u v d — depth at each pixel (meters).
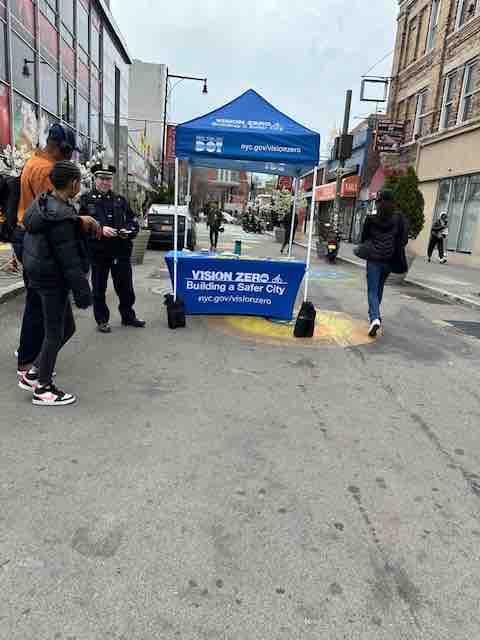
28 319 4.28
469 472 3.40
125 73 35.16
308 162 6.54
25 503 2.78
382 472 3.34
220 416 4.06
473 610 2.20
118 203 6.15
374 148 24.34
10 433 3.59
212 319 7.22
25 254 3.85
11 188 4.71
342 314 8.34
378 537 2.66
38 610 2.07
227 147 6.39
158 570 2.32
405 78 23.89
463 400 4.73
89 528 2.59
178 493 2.95
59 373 4.82
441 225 17.69
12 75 14.86
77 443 3.49
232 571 2.34
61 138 4.66
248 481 3.12
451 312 9.22
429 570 2.43
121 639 1.95
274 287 7.30
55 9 18.83
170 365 5.23
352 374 5.30
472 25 17.69
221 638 1.98
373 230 6.75
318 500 2.96
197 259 7.04
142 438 3.61
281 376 5.09
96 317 6.34
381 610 2.17
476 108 17.48
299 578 2.33
